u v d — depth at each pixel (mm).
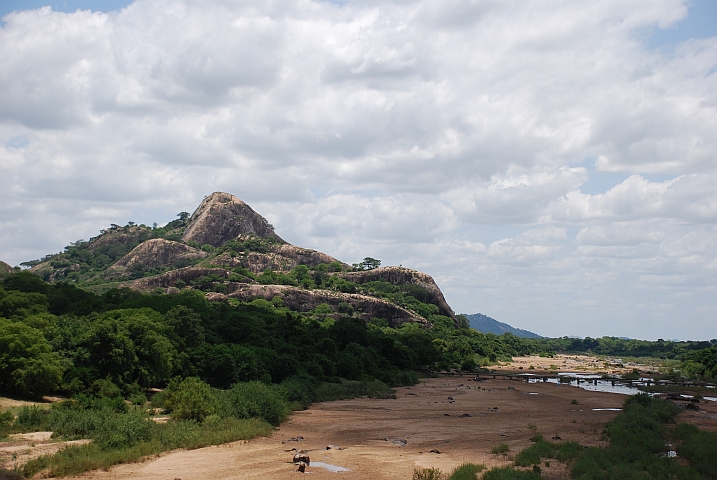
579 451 40531
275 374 81562
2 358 53000
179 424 46625
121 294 118250
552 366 180625
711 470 34312
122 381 60438
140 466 35156
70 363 58219
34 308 76938
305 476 33781
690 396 93688
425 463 38438
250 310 139625
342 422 58219
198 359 74375
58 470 31672
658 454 40875
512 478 31562
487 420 61000
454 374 142375
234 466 35875
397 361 128625
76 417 43000
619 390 105000
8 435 40000
